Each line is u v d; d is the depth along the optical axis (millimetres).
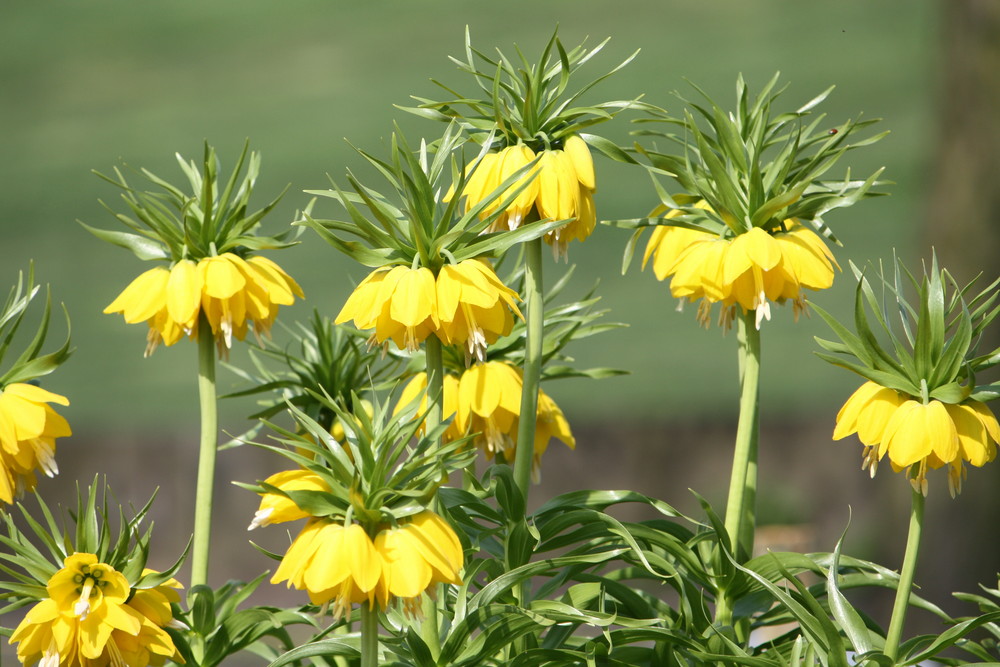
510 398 2402
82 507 2268
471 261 2244
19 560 2256
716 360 9258
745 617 2400
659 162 2342
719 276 2336
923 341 2209
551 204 2305
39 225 11883
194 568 2359
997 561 5512
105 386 9398
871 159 11016
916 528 2234
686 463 8500
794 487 8266
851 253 9883
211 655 2352
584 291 10070
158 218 2344
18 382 2326
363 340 2463
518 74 2338
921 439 2195
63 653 2238
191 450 8344
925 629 5797
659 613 2416
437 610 2320
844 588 2398
